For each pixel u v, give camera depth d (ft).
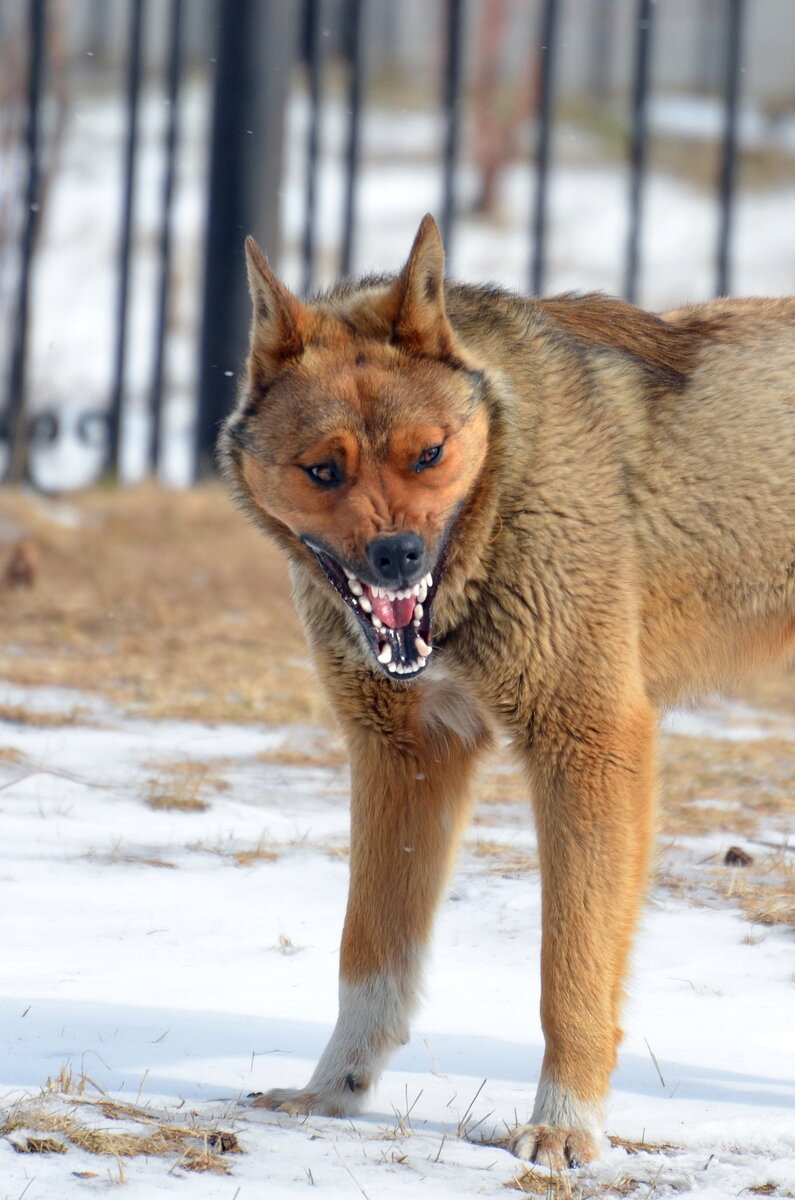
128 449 224.33
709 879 74.28
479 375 50.06
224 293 172.24
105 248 330.54
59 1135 40.83
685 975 61.26
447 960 63.21
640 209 171.94
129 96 173.68
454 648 50.88
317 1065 49.65
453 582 49.98
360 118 177.37
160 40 427.74
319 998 57.52
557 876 48.06
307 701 108.17
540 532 50.01
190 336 296.71
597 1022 46.55
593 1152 44.14
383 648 48.83
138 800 83.25
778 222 375.25
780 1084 50.98
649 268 344.08
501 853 77.87
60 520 159.53
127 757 92.43
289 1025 54.34
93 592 137.49
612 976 47.21
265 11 168.96
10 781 84.94
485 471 50.01
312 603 52.21
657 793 50.08
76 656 117.80
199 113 399.44
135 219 176.14
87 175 361.71
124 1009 54.19
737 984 60.44
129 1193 37.58
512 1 388.98
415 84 442.09
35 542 148.97
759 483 54.24
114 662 115.96
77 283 314.14
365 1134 45.03
